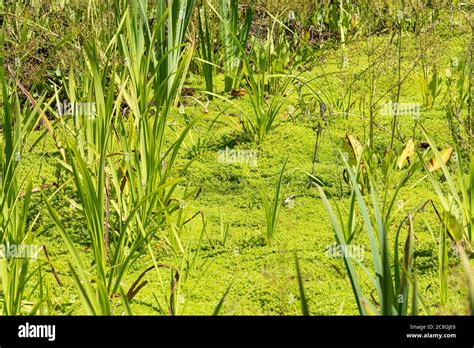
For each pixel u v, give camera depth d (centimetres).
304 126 432
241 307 274
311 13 596
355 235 321
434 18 540
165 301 278
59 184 370
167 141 423
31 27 449
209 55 482
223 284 291
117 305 272
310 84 488
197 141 424
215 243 324
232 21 491
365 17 568
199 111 463
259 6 507
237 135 427
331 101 445
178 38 423
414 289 184
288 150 408
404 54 465
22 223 265
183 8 418
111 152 341
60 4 472
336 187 369
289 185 373
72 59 375
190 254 315
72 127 419
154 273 301
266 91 497
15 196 273
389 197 352
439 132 411
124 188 338
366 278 291
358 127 425
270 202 360
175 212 346
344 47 545
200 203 361
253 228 336
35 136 429
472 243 302
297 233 329
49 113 452
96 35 423
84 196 267
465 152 388
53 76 453
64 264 312
